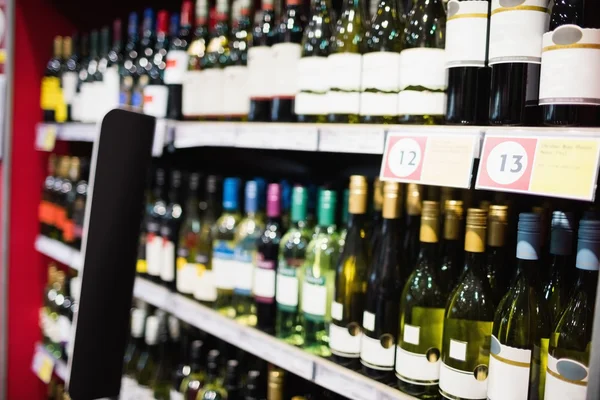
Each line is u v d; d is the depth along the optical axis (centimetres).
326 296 136
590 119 91
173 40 205
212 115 170
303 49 160
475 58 106
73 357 131
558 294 110
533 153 89
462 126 103
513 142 92
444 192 125
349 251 140
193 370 175
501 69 99
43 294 271
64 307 253
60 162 260
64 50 260
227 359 186
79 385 133
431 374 114
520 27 97
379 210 134
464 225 126
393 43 143
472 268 116
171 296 181
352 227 142
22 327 267
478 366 109
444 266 125
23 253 265
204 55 190
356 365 129
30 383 271
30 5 254
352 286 138
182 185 203
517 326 105
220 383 171
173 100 187
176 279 189
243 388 169
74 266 228
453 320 114
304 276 145
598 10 97
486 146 96
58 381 271
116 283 136
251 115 154
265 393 166
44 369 250
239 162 217
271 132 140
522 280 107
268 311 150
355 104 129
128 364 219
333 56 131
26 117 258
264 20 165
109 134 130
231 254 163
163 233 191
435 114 114
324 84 134
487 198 134
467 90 107
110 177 131
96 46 253
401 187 115
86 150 279
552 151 87
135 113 133
